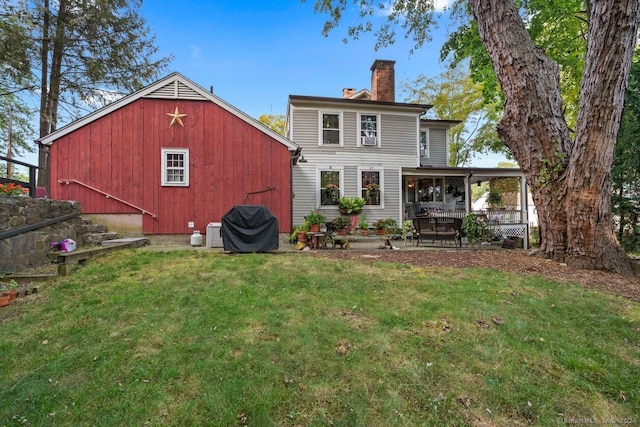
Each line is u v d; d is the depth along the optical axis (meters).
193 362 2.37
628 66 4.93
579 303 3.62
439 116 21.38
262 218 6.73
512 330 2.88
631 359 2.51
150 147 8.40
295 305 3.45
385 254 6.79
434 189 14.17
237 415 1.86
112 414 1.87
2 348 2.62
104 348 2.60
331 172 12.34
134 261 5.31
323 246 8.04
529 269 5.19
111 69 12.04
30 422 1.82
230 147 8.77
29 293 3.90
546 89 5.90
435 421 1.84
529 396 2.06
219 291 3.87
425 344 2.62
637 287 4.37
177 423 1.81
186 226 8.49
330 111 12.38
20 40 9.58
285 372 2.25
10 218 4.92
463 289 3.95
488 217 11.45
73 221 6.93
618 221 9.47
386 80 13.73
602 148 5.18
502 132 6.45
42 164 11.39
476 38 9.45
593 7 5.03
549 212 5.93
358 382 2.14
